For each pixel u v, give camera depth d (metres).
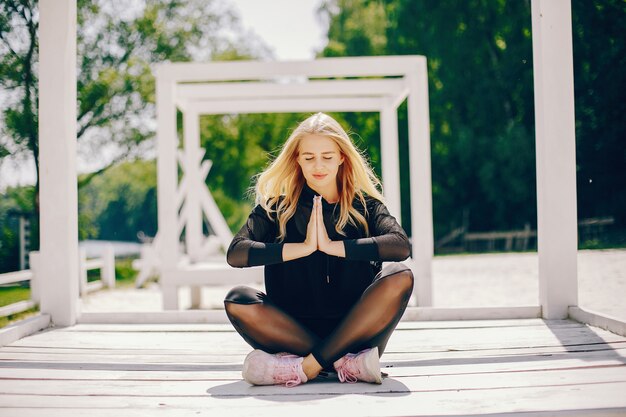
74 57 4.61
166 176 6.60
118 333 4.28
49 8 4.52
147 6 19.78
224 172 26.30
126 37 18.50
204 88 7.73
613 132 6.71
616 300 5.61
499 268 12.67
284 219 2.91
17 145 7.67
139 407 2.46
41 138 4.54
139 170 24.55
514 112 23.08
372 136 27.11
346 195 2.92
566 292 4.43
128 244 46.75
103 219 52.41
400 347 3.61
